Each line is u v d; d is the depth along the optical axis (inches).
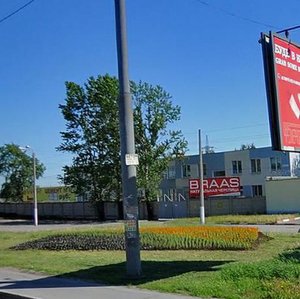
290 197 2014.0
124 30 474.0
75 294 394.0
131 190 461.4
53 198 3826.3
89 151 2300.7
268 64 441.1
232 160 2775.6
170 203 2274.9
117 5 474.3
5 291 422.0
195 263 538.0
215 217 1888.5
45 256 685.9
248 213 2116.1
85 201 2568.9
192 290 370.6
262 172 2672.2
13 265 599.2
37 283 457.1
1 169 3422.7
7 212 3063.5
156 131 2206.0
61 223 2095.2
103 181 2234.3
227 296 343.3
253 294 341.1
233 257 605.0
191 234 800.3
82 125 2281.0
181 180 2903.5
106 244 783.7
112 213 2409.0
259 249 691.4
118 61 473.4
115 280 447.8
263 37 441.4
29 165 3459.6
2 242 984.3
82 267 546.0
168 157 2242.9
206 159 2859.3
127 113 468.1
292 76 466.9
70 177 2320.4
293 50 473.1
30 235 1125.7
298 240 795.4
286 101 452.4
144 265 534.6
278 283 355.3
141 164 2188.7
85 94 2284.7
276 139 437.4
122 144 466.9
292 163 2603.3
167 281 420.8
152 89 2209.6
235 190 2151.8
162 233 813.9
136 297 368.5
